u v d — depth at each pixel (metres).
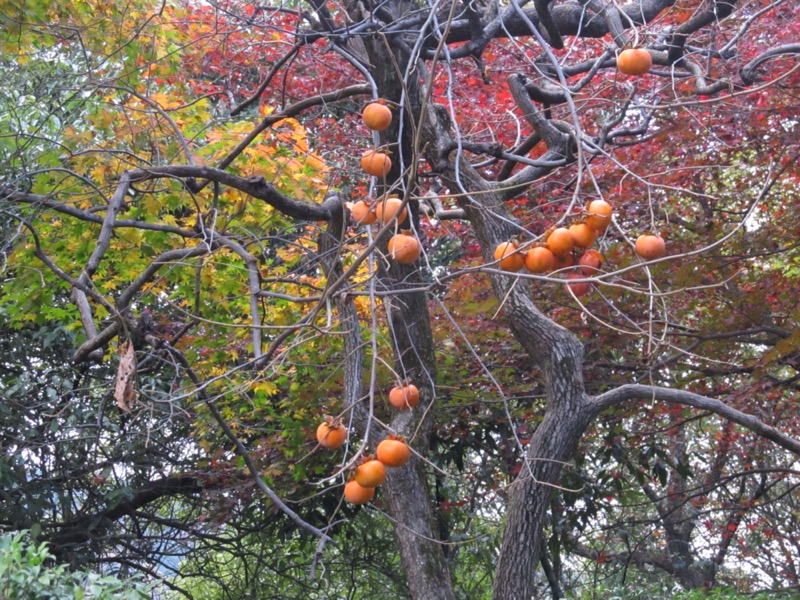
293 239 6.77
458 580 9.87
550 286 5.81
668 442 9.22
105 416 7.35
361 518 9.52
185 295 6.07
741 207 6.10
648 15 4.91
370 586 9.91
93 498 8.48
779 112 5.14
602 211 2.30
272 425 8.03
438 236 7.28
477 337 6.40
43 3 5.53
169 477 8.38
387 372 5.52
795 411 8.03
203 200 5.34
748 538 11.76
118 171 5.15
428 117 4.36
